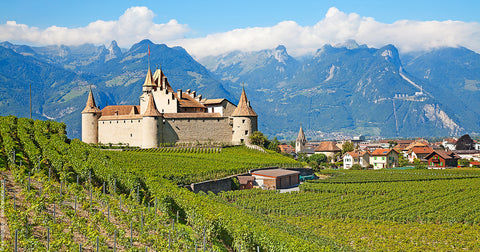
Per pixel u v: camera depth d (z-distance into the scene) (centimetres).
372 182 10669
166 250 3825
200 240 4669
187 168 9088
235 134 13712
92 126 13575
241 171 10019
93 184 5700
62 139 8350
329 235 6044
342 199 8275
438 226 6606
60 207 4112
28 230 3372
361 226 6531
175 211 5584
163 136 12706
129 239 3841
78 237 3644
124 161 8512
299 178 11419
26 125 8762
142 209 4872
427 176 11762
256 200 7956
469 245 5538
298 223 6669
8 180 4522
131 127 12812
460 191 9494
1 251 2873
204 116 13412
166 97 13638
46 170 5528
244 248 4759
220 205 5978
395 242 5622
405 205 7825
